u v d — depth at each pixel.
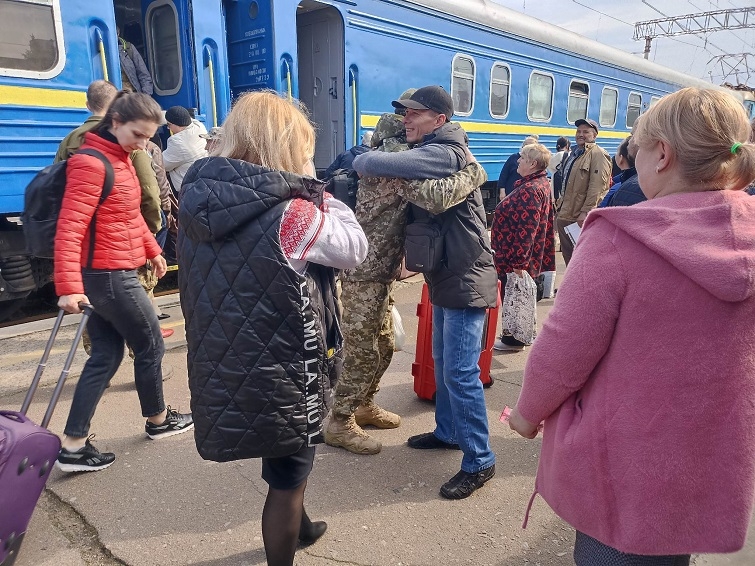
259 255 1.54
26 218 2.40
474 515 2.46
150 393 2.94
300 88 7.33
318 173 7.30
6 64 4.14
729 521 1.17
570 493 1.30
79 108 4.62
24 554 2.20
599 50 12.57
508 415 1.66
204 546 2.24
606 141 13.53
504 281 4.59
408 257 2.54
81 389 2.69
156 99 6.00
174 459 2.87
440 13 8.14
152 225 3.47
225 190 1.53
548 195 4.33
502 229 4.32
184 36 5.55
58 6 4.41
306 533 2.23
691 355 1.16
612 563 1.31
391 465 2.85
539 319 5.45
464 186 2.36
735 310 1.15
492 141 9.59
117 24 6.25
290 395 1.60
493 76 9.40
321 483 2.69
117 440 3.04
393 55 7.48
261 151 1.62
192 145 4.76
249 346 1.57
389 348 3.12
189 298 1.66
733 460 1.17
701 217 1.15
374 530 2.35
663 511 1.19
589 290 1.23
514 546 2.27
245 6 6.21
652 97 15.48
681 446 1.18
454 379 2.55
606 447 1.25
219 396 1.61
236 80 6.47
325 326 1.74
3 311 4.93
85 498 2.54
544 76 10.78
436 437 2.99
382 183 2.69
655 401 1.19
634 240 1.20
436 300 2.55
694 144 1.19
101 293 2.57
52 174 2.38
